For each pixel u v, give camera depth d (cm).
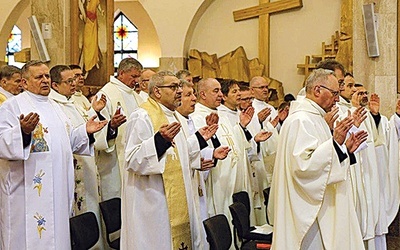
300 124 411
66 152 476
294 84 1073
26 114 455
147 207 445
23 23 1380
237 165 580
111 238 572
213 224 457
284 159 419
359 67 809
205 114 573
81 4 829
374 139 609
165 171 448
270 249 438
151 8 1109
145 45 1323
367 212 570
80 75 582
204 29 1120
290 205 414
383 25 797
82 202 552
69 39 793
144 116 450
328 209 414
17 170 455
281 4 1063
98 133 547
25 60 1033
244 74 1077
